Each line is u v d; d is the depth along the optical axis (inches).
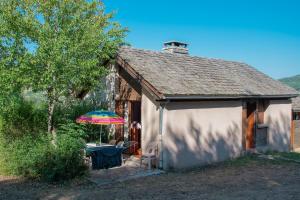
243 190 433.7
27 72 496.4
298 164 622.5
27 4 514.3
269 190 433.4
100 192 421.1
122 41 592.1
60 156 465.1
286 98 819.4
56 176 462.6
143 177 505.7
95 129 688.4
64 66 503.8
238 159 666.2
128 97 630.5
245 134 711.1
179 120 571.8
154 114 568.7
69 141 482.0
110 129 679.1
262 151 753.0
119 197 399.2
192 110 593.6
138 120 640.4
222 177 512.7
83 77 527.8
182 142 575.8
